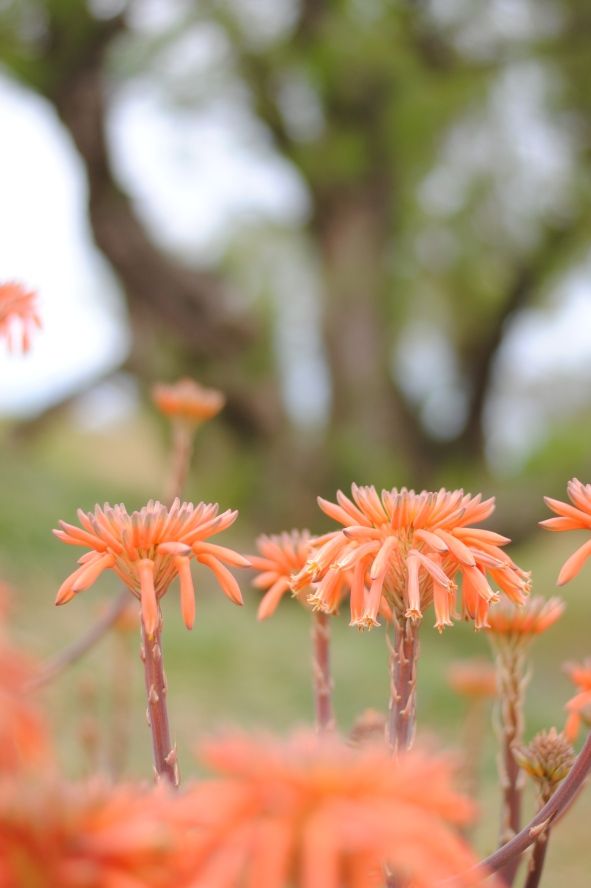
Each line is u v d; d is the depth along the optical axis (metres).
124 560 0.59
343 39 9.00
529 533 10.12
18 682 0.52
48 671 1.28
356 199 10.85
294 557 0.77
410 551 0.58
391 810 0.29
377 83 9.34
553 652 8.64
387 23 9.30
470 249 10.55
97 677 4.56
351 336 10.75
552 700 6.08
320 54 9.01
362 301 10.79
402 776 0.30
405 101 9.21
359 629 0.56
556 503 0.60
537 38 9.30
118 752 1.58
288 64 9.06
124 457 11.95
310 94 9.59
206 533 0.58
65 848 0.28
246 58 9.09
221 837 0.29
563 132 9.79
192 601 0.55
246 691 5.20
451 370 12.06
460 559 0.57
